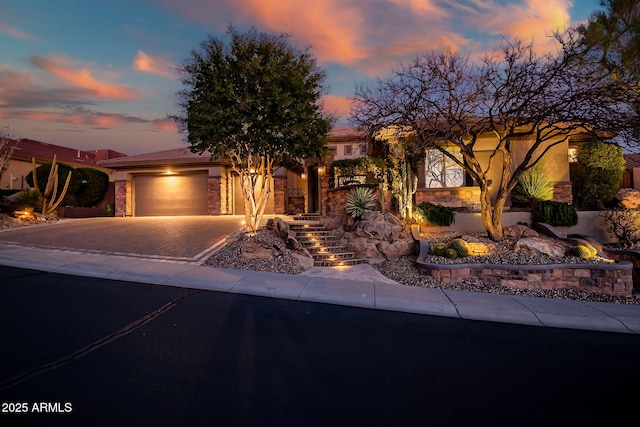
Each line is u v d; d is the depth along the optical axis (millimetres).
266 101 10211
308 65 11008
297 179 25156
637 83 8914
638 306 6852
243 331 4895
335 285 7680
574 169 14344
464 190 13562
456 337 4992
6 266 8578
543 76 8703
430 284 8273
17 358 3805
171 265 9000
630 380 3752
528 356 4375
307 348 4379
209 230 13719
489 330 5355
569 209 11297
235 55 10562
